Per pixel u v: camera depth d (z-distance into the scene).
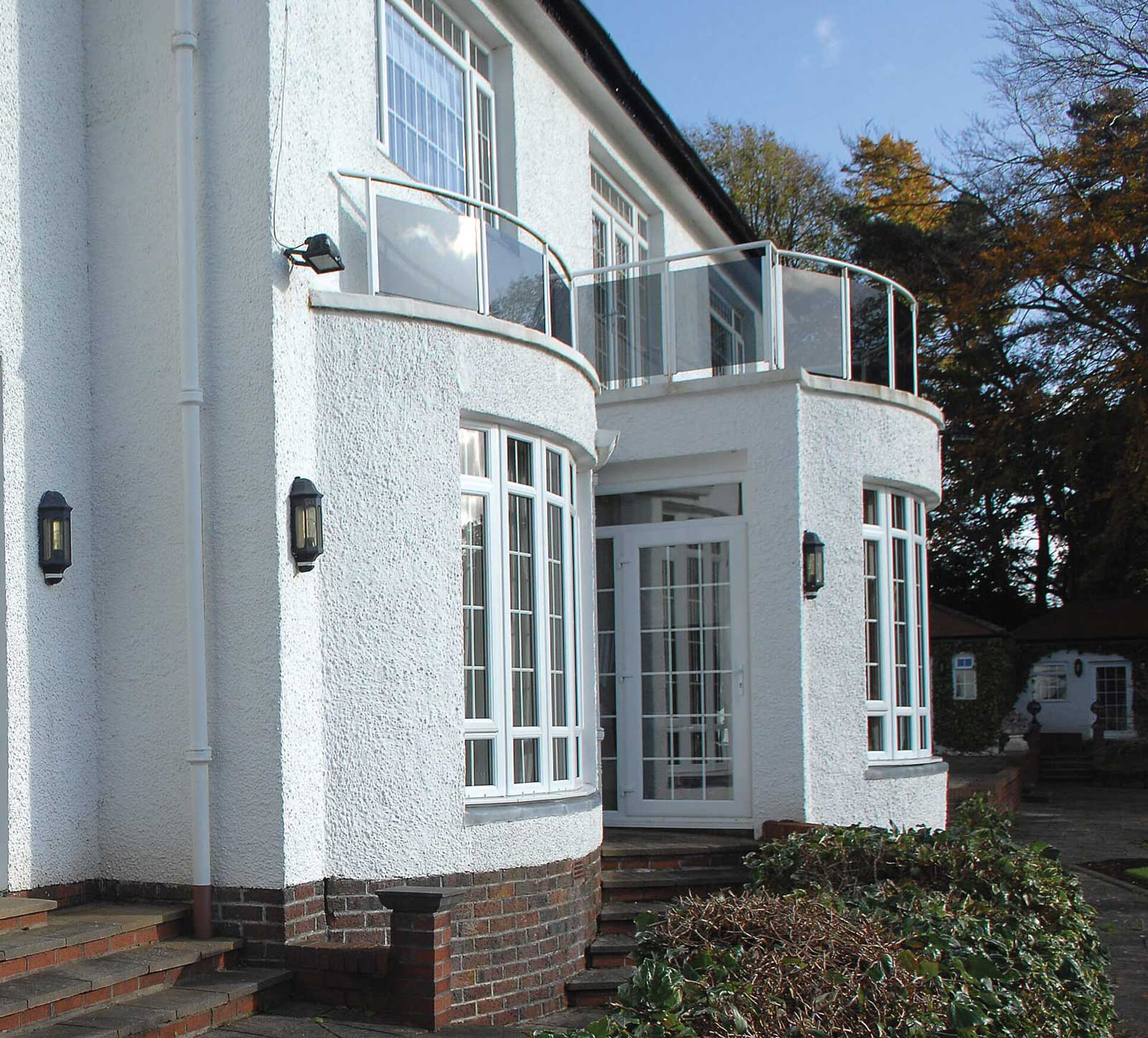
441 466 7.73
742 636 10.60
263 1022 6.32
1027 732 27.53
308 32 7.70
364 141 8.66
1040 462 31.98
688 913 5.57
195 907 6.93
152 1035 5.72
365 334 7.58
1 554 6.90
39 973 6.00
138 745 7.29
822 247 39.75
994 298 29.95
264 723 6.97
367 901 7.23
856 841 7.66
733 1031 4.32
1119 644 30.81
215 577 7.14
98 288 7.61
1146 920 11.31
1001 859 7.34
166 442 7.36
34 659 7.00
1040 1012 5.93
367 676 7.38
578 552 9.52
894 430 11.28
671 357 11.15
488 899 7.59
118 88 7.66
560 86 12.41
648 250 15.98
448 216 8.49
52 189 7.39
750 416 10.55
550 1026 7.49
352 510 7.45
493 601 8.05
